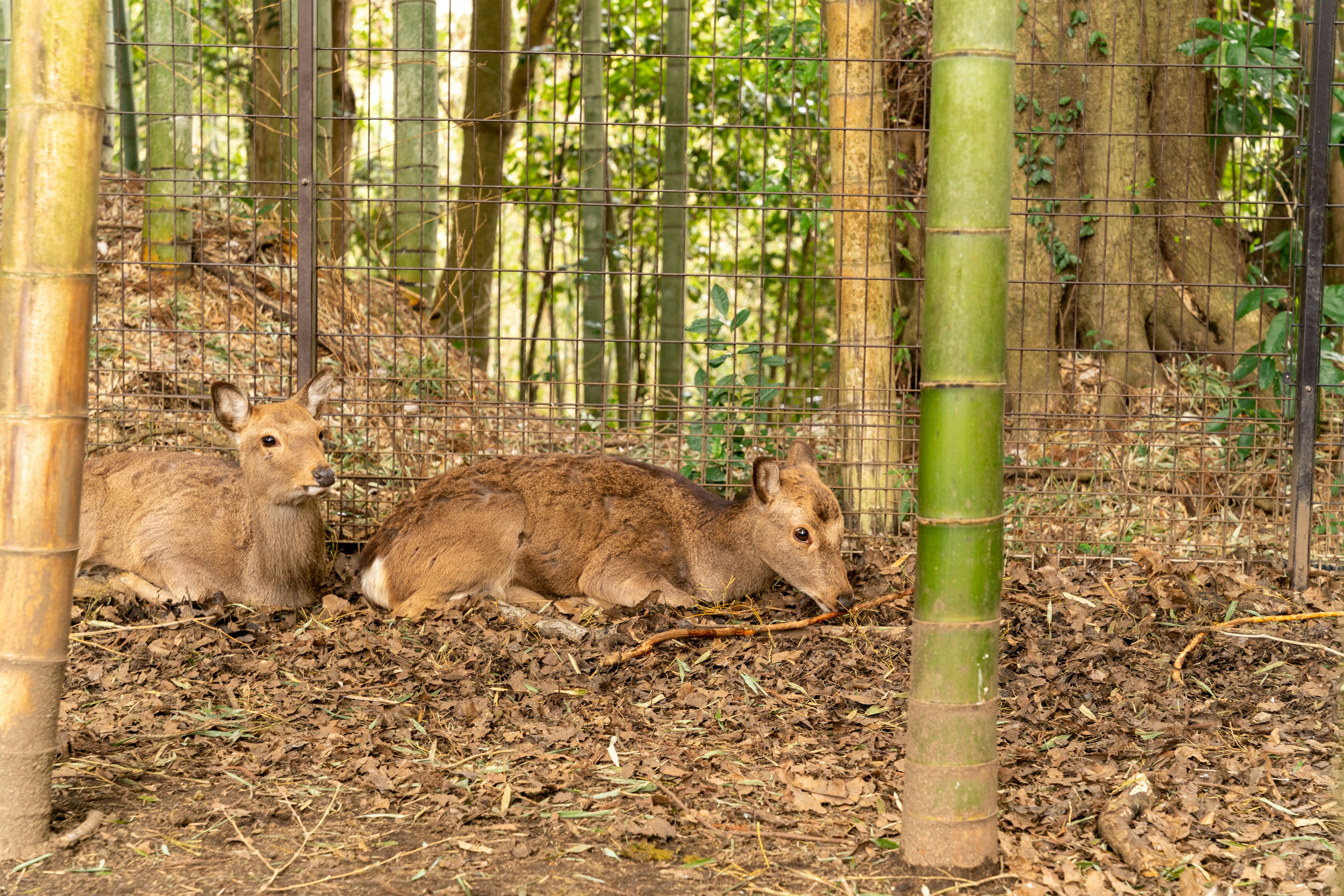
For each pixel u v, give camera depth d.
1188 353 6.16
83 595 5.00
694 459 6.27
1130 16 7.42
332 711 3.87
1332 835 3.06
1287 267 7.20
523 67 11.57
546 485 5.36
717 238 13.49
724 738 3.74
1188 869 2.81
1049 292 7.48
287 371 6.90
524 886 2.75
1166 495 5.80
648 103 12.77
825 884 2.78
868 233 5.77
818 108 5.79
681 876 2.82
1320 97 5.41
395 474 6.14
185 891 2.69
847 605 4.93
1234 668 4.40
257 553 4.98
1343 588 5.46
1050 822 3.14
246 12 10.05
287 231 7.93
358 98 12.39
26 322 2.70
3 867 2.78
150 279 6.16
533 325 15.72
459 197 9.55
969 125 2.60
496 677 4.25
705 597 5.34
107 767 3.36
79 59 2.70
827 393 7.38
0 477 2.72
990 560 2.73
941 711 2.77
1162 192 7.31
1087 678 4.26
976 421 2.67
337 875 2.79
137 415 6.19
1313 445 5.46
